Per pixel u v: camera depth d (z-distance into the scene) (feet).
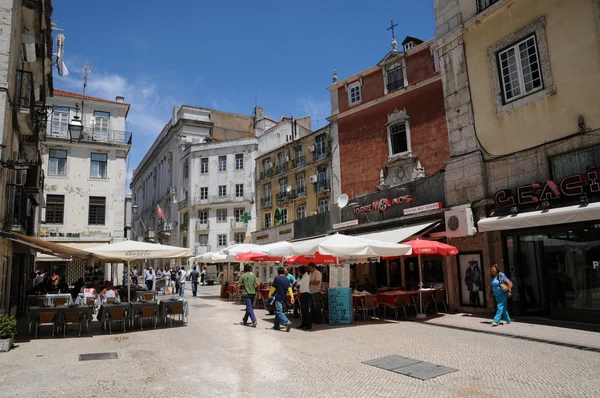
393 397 17.11
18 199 43.27
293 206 120.57
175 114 178.19
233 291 67.97
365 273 60.80
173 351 27.53
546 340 27.73
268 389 18.56
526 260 39.50
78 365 23.73
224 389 18.70
